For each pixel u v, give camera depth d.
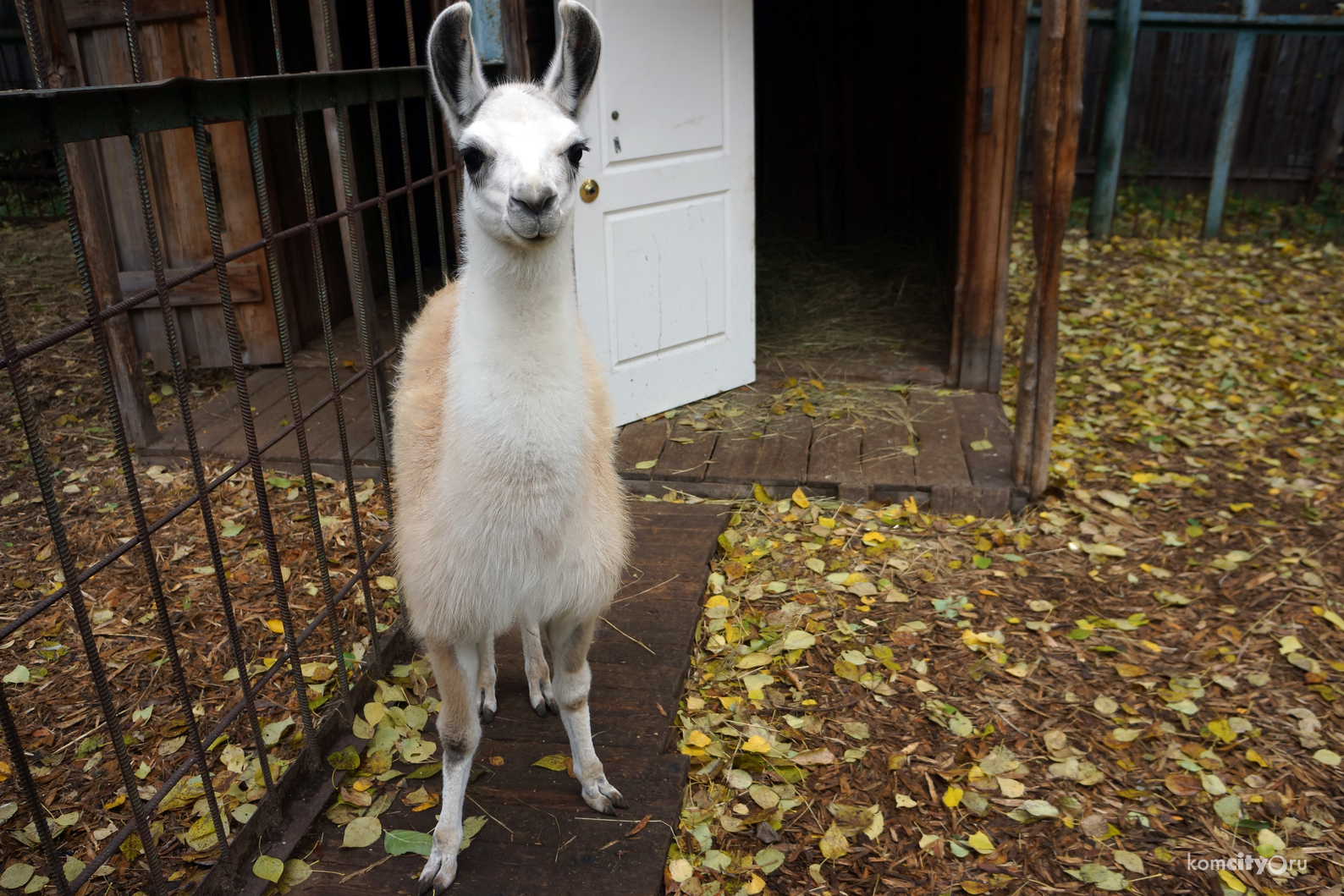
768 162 8.97
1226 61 9.73
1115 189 9.70
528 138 2.03
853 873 2.65
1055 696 3.40
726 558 4.25
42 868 2.55
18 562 4.10
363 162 7.51
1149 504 4.80
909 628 3.76
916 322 7.06
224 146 5.76
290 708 3.13
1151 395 6.13
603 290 5.06
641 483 4.86
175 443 5.11
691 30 5.03
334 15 3.46
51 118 1.75
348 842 2.56
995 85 5.25
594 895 2.41
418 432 2.44
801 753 3.06
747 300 5.87
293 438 5.14
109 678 3.33
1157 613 3.90
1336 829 2.83
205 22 5.60
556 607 2.35
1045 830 2.81
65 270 8.05
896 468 4.88
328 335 2.87
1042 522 4.58
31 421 1.78
